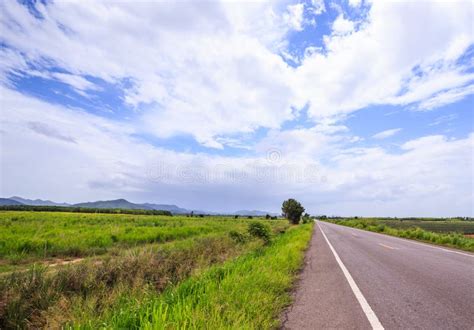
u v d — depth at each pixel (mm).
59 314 4730
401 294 6031
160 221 39344
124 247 14375
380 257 11906
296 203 71312
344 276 7977
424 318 4566
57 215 45188
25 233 17672
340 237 24562
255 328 3996
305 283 7191
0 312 5012
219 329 3662
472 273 8352
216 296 4980
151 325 3701
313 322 4426
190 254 10477
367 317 4625
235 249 13695
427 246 16844
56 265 10023
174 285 6957
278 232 31641
